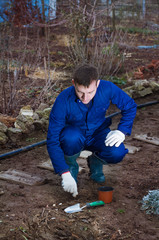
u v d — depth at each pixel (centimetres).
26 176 395
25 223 307
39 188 374
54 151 323
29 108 549
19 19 1213
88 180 390
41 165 426
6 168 425
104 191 335
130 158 450
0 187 374
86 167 425
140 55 1048
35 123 533
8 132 501
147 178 393
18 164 437
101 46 794
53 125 325
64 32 1218
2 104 578
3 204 338
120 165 430
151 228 302
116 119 606
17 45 1007
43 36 1205
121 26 1377
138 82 738
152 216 320
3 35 733
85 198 352
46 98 644
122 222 310
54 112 325
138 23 1517
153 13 1641
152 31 1446
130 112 340
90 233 294
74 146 338
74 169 360
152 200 338
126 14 1538
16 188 372
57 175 406
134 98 709
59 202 344
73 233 293
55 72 823
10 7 1170
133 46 1150
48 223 307
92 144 359
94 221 307
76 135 335
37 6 1226
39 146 494
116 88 334
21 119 520
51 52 995
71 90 323
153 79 794
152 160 442
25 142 506
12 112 570
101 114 338
